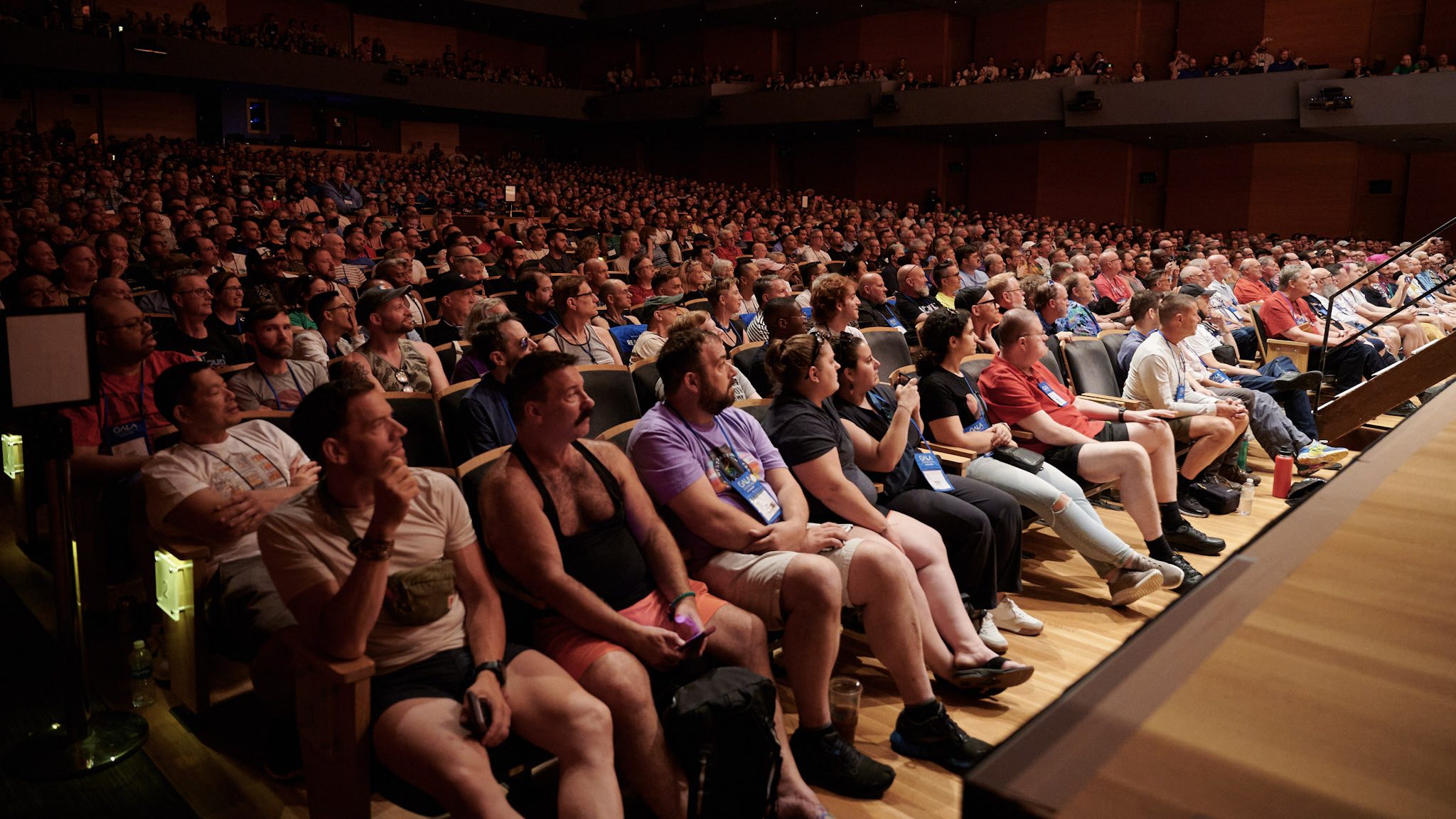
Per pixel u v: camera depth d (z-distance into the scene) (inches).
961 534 111.5
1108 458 137.3
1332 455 188.4
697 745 71.6
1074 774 21.6
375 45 815.1
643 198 676.1
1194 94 601.6
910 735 91.6
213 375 92.8
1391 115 536.1
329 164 665.0
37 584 121.6
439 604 73.0
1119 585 128.0
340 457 71.2
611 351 169.8
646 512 86.0
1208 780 24.8
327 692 68.6
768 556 88.7
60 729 90.1
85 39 655.1
